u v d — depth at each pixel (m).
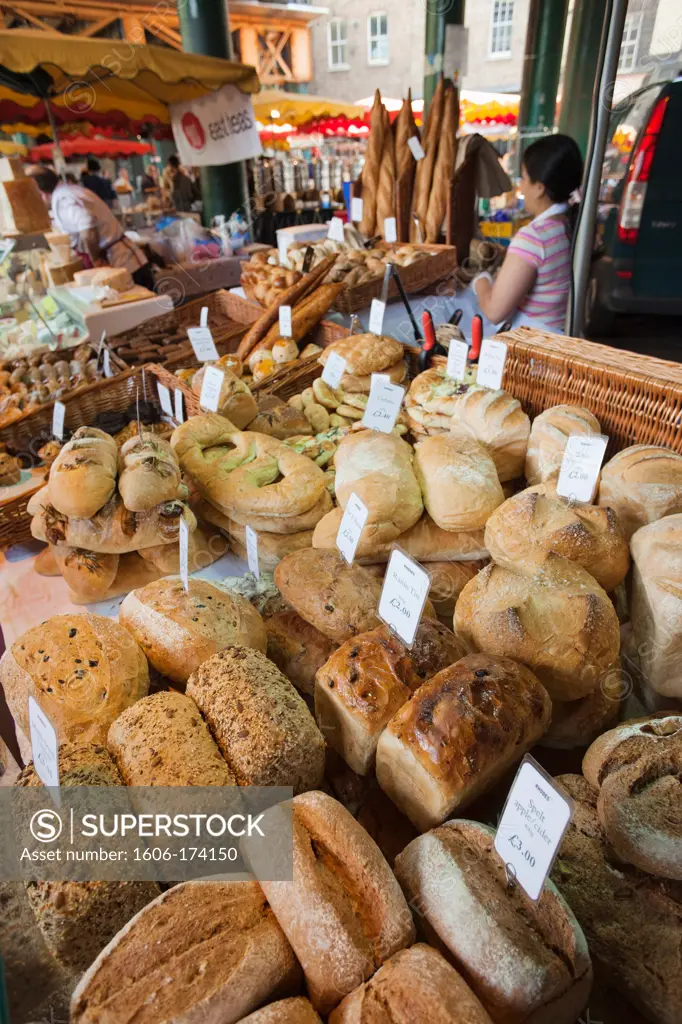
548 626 1.05
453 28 3.34
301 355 2.72
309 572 1.27
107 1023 0.68
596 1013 0.82
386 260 3.27
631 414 1.42
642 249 3.66
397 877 0.85
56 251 4.33
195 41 4.05
